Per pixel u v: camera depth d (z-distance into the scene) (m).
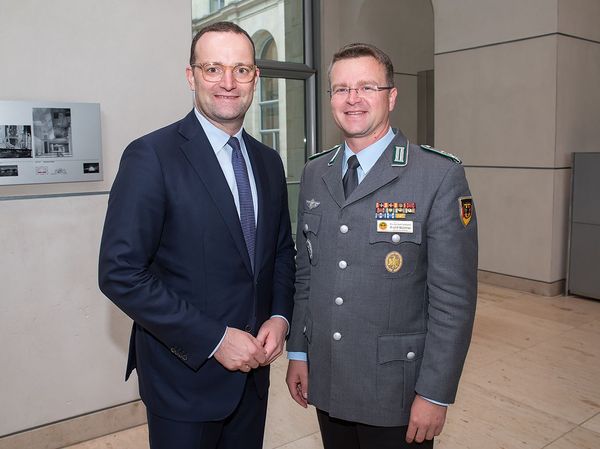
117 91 2.65
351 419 1.52
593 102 5.45
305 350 1.74
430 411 1.44
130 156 1.47
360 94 1.48
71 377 2.66
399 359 1.49
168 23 2.77
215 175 1.51
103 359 2.73
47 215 2.53
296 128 6.64
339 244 1.53
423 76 7.72
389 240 1.48
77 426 2.69
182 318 1.40
